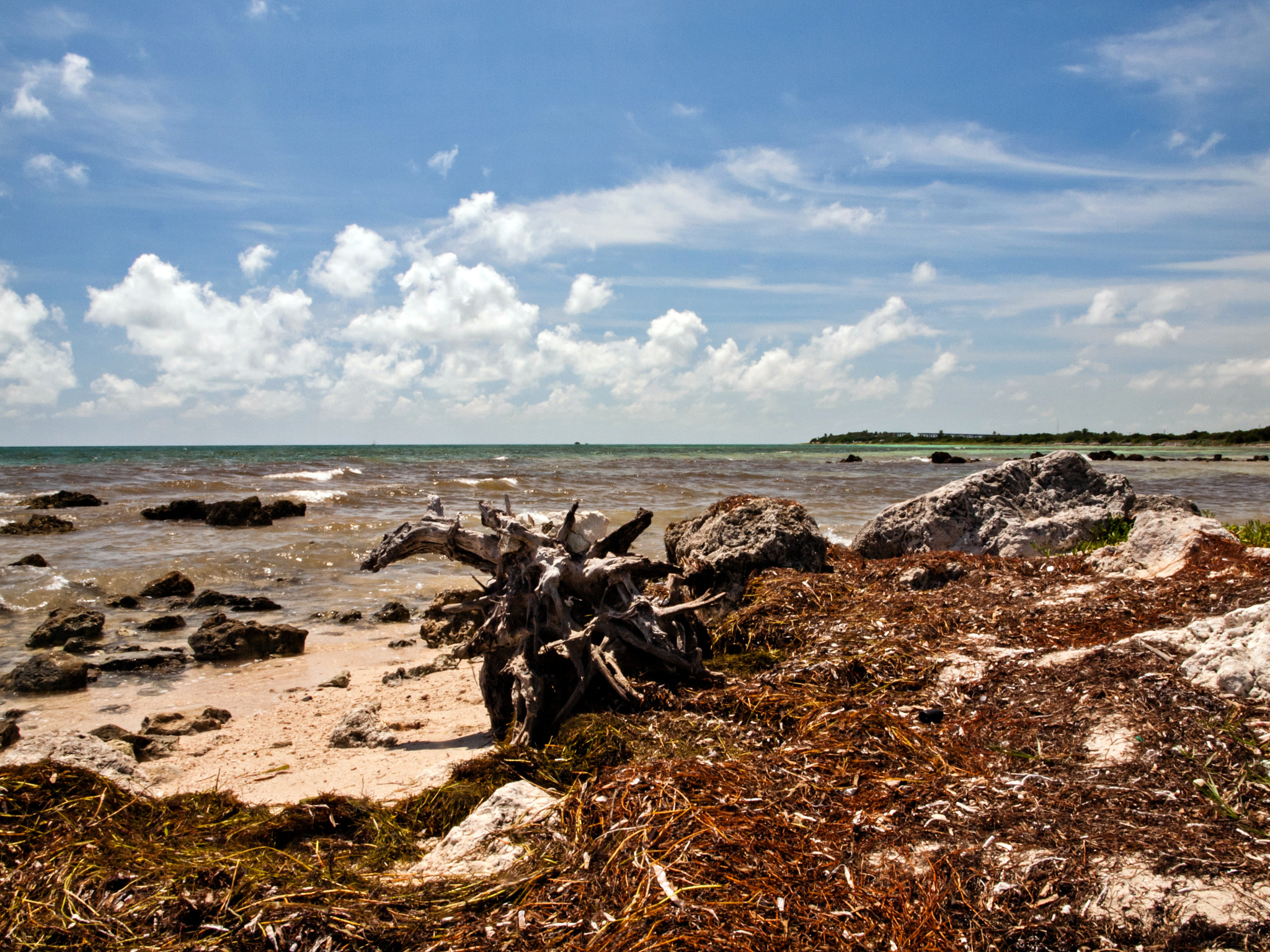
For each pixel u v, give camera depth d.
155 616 10.97
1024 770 3.71
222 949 2.75
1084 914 2.66
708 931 2.66
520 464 47.44
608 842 3.24
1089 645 5.49
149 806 4.11
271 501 20.06
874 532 10.77
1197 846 2.91
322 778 5.11
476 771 4.58
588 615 6.20
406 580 13.73
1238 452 97.44
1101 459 72.38
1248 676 4.02
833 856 3.11
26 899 3.09
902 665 5.37
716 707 5.12
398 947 2.74
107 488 25.62
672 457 71.12
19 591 11.83
